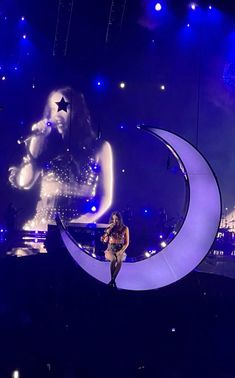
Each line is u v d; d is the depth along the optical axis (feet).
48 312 29.99
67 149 83.66
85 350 23.63
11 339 24.88
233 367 21.86
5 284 37.27
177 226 34.96
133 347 24.26
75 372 20.74
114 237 34.86
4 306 31.14
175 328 27.37
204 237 33.68
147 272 36.19
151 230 63.41
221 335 26.18
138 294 33.91
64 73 76.59
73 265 44.57
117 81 76.18
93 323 27.96
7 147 81.87
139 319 28.84
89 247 54.70
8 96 78.64
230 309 31.24
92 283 36.40
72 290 35.17
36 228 83.15
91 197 86.12
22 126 81.20
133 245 61.11
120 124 81.61
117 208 87.92
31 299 32.91
